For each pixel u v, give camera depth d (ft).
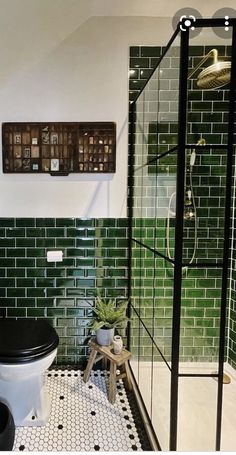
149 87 5.59
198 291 5.75
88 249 6.57
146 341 5.67
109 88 6.34
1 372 4.76
